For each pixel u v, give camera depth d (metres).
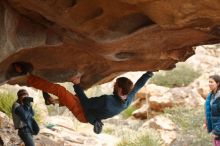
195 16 3.70
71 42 4.88
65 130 10.55
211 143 9.84
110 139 10.85
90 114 4.90
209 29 4.33
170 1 3.58
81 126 11.55
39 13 4.23
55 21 4.33
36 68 5.46
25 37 4.43
